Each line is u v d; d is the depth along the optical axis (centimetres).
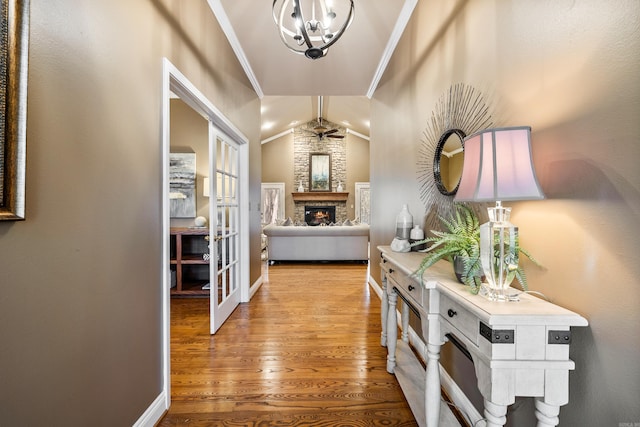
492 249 103
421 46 230
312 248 602
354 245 602
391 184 317
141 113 146
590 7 90
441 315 127
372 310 324
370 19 260
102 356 121
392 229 314
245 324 287
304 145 1055
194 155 463
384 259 218
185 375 202
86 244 113
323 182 1052
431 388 131
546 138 107
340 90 412
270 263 595
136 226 143
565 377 89
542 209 110
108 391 125
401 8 248
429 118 216
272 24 265
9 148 82
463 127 167
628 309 80
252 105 377
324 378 198
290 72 359
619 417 82
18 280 88
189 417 163
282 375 202
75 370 108
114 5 127
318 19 252
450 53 183
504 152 98
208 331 271
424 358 219
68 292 105
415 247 212
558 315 89
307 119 1030
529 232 117
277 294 383
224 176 289
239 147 345
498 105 136
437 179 197
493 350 89
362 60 330
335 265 578
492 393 89
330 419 162
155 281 159
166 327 167
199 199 465
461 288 117
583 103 92
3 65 80
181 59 187
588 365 91
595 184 89
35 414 94
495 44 138
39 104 93
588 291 91
